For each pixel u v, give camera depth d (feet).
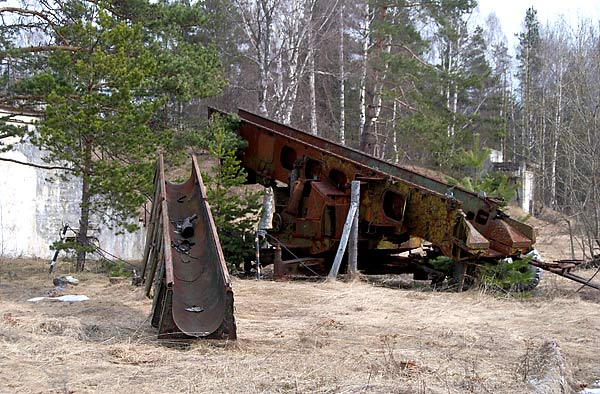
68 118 49.47
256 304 36.27
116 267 54.54
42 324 28.94
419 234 44.47
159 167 35.47
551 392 20.11
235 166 54.29
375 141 118.42
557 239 90.48
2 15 58.85
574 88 74.90
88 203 53.52
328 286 42.80
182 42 61.82
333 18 111.75
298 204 50.06
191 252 31.53
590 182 64.34
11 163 71.26
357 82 115.24
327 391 19.84
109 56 51.19
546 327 32.01
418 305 36.99
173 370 22.26
